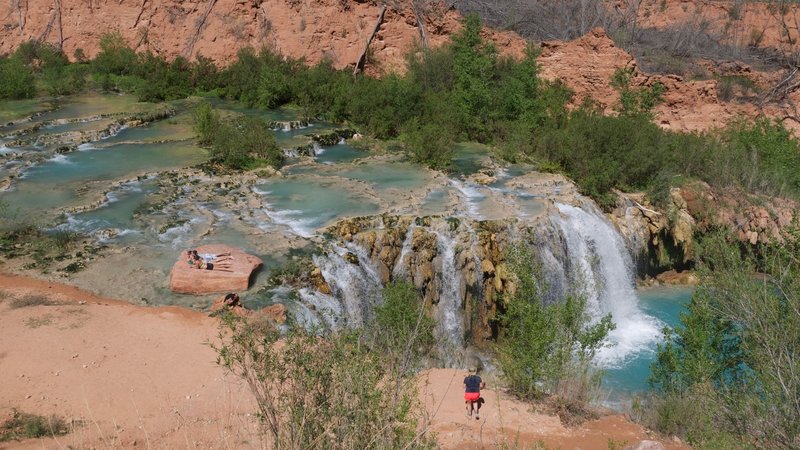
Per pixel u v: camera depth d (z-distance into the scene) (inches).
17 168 992.9
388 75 1443.2
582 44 1444.4
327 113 1370.6
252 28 1584.6
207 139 1139.9
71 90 1467.8
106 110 1323.8
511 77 1358.3
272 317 629.6
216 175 1005.8
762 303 436.1
